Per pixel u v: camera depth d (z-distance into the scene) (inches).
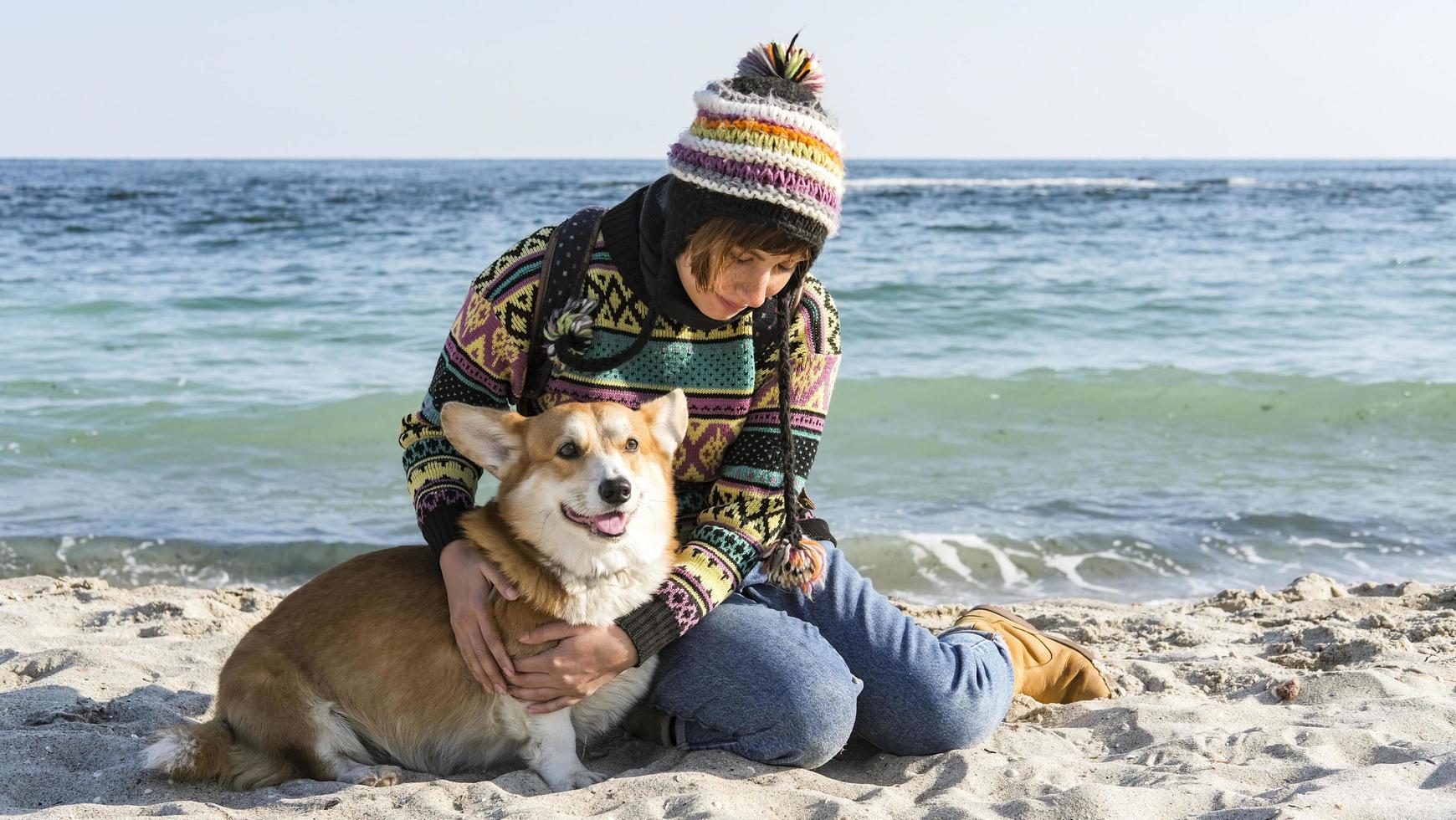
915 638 115.4
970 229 1151.6
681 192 99.6
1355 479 288.4
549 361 113.0
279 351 442.0
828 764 118.0
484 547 108.6
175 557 232.8
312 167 7529.5
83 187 2506.2
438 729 113.7
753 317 112.6
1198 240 1018.1
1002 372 403.9
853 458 307.1
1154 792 102.6
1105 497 273.3
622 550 107.0
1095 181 3782.0
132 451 308.0
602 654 106.7
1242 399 363.9
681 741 118.1
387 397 353.7
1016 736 122.9
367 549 237.8
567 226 110.0
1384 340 481.4
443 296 577.3
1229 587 218.5
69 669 147.3
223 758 110.6
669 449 114.7
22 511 256.7
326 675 112.3
